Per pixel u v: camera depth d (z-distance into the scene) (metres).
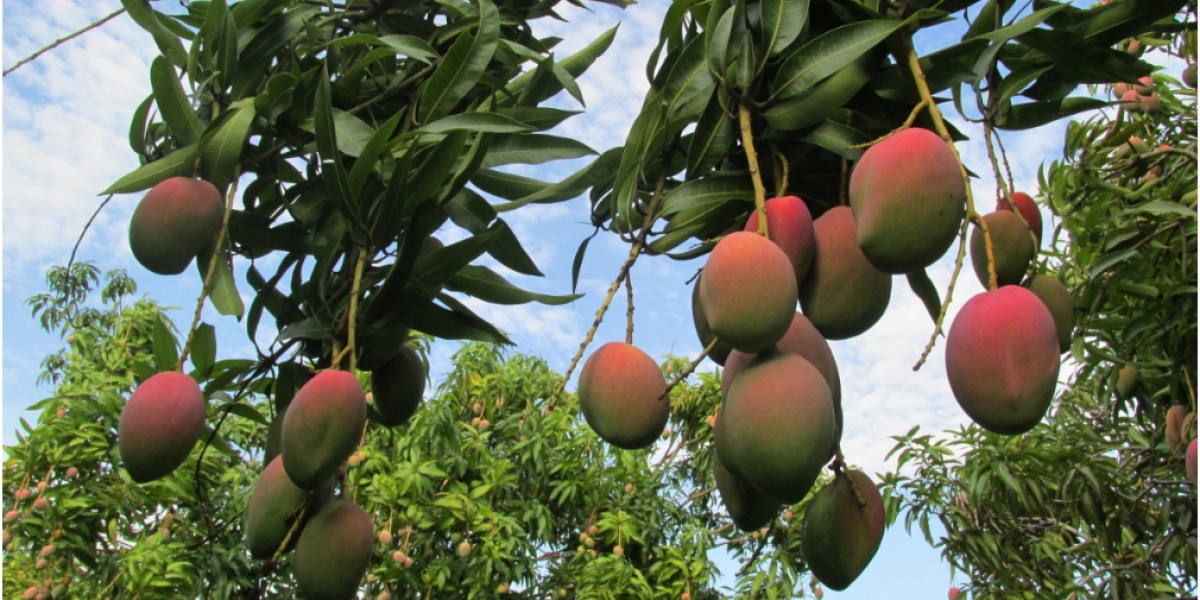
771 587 3.31
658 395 0.98
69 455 3.35
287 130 1.27
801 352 0.85
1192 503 2.52
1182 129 2.54
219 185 1.18
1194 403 2.16
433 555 3.76
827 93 0.93
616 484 4.29
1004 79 0.99
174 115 1.17
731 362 0.89
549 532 4.12
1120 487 2.87
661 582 4.08
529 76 1.52
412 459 3.63
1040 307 0.77
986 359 0.75
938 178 0.76
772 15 0.96
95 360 4.14
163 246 1.10
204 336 1.22
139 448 1.02
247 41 1.30
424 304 1.21
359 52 1.41
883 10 0.94
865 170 0.80
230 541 3.31
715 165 1.03
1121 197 2.42
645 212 1.14
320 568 1.00
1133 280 2.33
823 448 0.78
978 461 3.18
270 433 1.23
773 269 0.80
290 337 1.17
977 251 0.95
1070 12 0.96
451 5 1.40
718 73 0.97
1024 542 3.32
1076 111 1.05
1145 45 2.30
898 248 0.76
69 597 3.20
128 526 3.50
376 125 1.33
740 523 0.95
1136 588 2.71
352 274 1.23
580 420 4.58
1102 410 3.25
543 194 1.27
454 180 1.15
